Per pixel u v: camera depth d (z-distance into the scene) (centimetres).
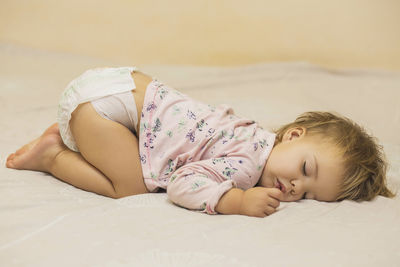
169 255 74
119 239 78
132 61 349
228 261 73
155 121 115
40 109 181
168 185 103
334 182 109
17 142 141
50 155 114
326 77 281
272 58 354
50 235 79
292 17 350
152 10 346
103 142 110
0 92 201
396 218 96
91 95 113
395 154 143
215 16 350
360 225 91
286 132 122
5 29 331
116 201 99
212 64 355
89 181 109
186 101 121
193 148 113
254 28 352
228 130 116
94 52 344
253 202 97
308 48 352
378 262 76
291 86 253
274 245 79
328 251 78
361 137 121
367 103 214
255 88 246
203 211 99
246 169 110
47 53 298
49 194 100
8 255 73
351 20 348
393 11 345
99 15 341
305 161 109
